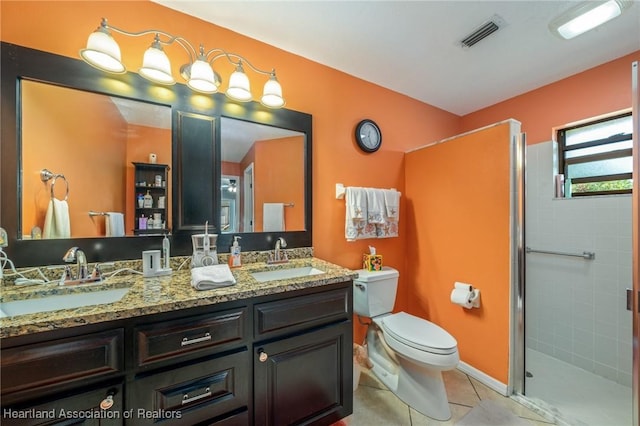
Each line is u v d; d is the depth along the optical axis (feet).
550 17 4.83
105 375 2.76
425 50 5.84
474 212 6.11
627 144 5.88
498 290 5.63
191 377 3.15
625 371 5.60
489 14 4.79
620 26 4.95
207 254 4.68
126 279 3.94
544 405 5.05
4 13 3.64
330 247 6.44
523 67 6.45
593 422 4.61
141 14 4.45
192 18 4.84
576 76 6.66
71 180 3.96
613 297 5.80
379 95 7.35
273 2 4.53
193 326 3.15
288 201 5.80
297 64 6.00
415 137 8.14
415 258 7.61
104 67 3.73
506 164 5.52
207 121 4.95
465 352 6.27
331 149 6.48
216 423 3.28
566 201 6.57
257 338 3.60
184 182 4.73
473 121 9.09
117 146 4.27
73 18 3.99
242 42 5.32
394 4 4.56
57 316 2.58
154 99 4.50
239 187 5.25
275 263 5.27
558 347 6.69
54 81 3.83
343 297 4.38
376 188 7.27
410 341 4.97
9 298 3.19
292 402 3.89
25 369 2.45
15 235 3.59
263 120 5.52
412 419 4.75
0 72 3.54
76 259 3.85
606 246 5.91
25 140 3.68
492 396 5.39
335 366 4.29
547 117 7.20
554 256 6.78
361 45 5.69
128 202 4.33
